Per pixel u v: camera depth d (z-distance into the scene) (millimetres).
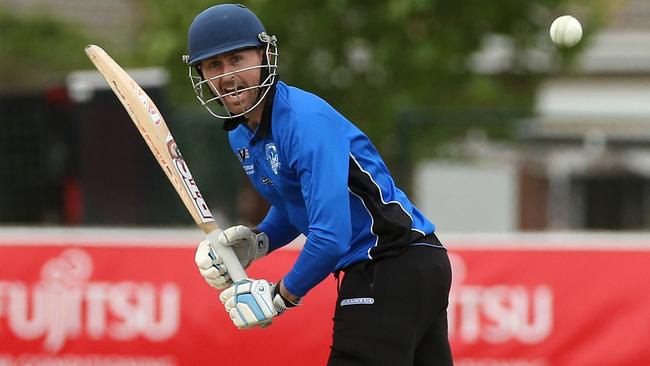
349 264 13750
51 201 30906
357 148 13531
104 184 30203
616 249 22547
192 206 14023
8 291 23062
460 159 30422
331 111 13219
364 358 13578
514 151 31078
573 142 30703
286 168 13391
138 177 30172
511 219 31781
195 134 30484
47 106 30875
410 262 13633
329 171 12836
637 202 33688
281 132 13117
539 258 22609
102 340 22953
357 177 13477
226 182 30625
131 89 13938
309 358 22719
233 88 13273
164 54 32375
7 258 23062
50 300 23047
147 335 22844
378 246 13602
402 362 13547
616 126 30734
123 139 30172
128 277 22922
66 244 23016
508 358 22594
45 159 30859
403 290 13547
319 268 12992
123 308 22938
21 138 30844
